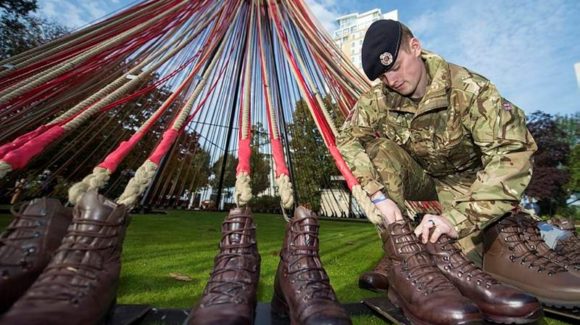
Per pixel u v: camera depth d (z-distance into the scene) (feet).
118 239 3.55
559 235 6.66
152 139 16.57
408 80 5.63
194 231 13.80
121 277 5.97
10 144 4.11
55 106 8.10
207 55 9.96
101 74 9.12
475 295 4.25
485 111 5.41
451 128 5.98
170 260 7.55
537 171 66.08
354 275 6.92
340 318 3.22
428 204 10.95
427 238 4.84
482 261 6.02
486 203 4.84
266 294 5.35
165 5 10.43
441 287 3.97
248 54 9.48
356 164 6.16
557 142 69.05
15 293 3.18
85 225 3.32
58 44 8.27
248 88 7.26
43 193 12.16
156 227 14.87
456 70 5.91
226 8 12.19
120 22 9.43
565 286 4.54
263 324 4.00
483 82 5.60
